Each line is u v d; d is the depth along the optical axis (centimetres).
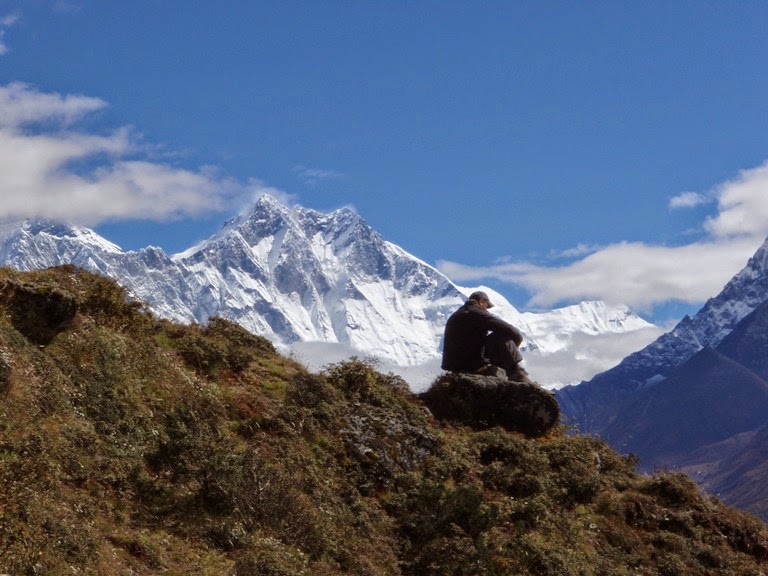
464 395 3950
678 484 3828
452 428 3806
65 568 2081
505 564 2923
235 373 3350
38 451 2355
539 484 3434
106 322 3105
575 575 2997
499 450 3616
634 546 3431
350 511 2945
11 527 2067
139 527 2427
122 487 2512
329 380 3566
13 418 2427
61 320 2838
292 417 3150
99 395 2744
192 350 3281
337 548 2734
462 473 3384
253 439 2988
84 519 2288
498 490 3397
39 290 2830
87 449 2538
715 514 3753
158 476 2617
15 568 2000
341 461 3142
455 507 3052
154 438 2733
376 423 3359
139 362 2988
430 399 3972
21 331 2767
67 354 2798
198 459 2688
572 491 3553
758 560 3656
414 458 3331
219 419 2991
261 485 2686
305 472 2964
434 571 2869
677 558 3409
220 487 2612
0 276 2841
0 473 2192
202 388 3073
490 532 3047
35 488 2227
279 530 2644
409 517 3041
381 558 2825
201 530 2494
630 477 3919
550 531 3197
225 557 2445
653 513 3628
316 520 2741
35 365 2653
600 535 3409
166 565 2305
